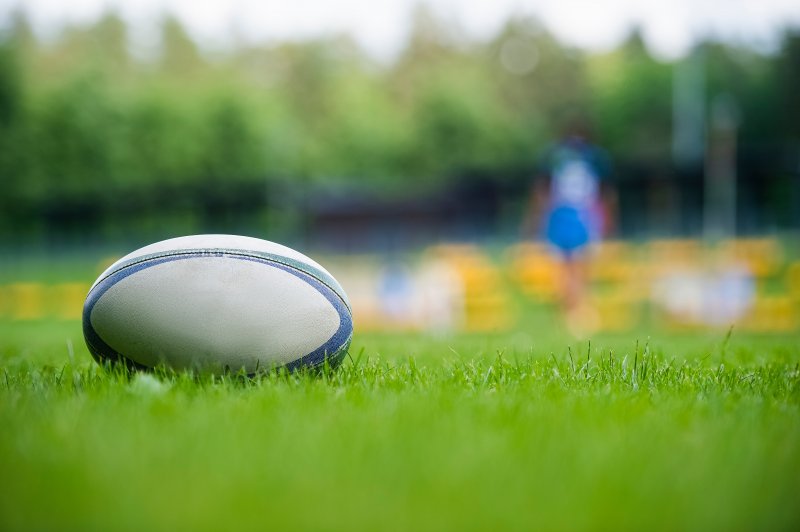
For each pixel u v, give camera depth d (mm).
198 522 1487
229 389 2889
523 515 1550
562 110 71562
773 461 1980
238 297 3062
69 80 50969
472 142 55781
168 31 68188
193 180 51094
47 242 43938
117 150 50375
